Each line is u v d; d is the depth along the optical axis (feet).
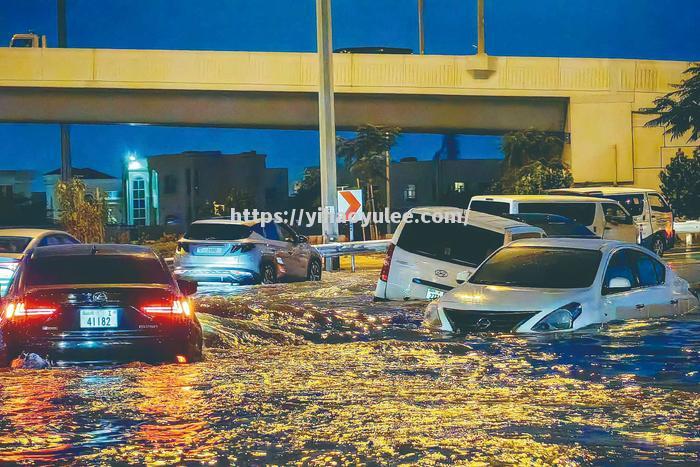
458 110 392.47
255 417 43.68
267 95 379.96
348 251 174.70
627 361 59.21
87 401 47.47
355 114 393.91
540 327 68.74
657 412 44.52
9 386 51.70
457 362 59.57
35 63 368.68
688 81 354.74
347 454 37.01
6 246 116.57
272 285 131.54
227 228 134.92
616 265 74.95
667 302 76.18
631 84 392.47
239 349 65.87
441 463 35.65
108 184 597.11
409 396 48.62
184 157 573.33
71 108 374.63
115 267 61.26
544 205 145.89
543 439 39.22
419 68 380.78
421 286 90.27
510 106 395.75
